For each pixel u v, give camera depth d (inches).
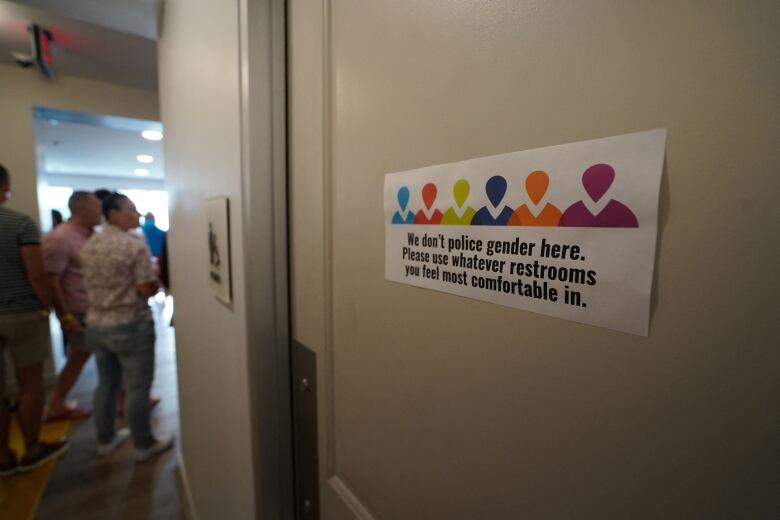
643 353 10.1
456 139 15.0
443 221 16.0
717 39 8.4
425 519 18.8
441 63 15.5
